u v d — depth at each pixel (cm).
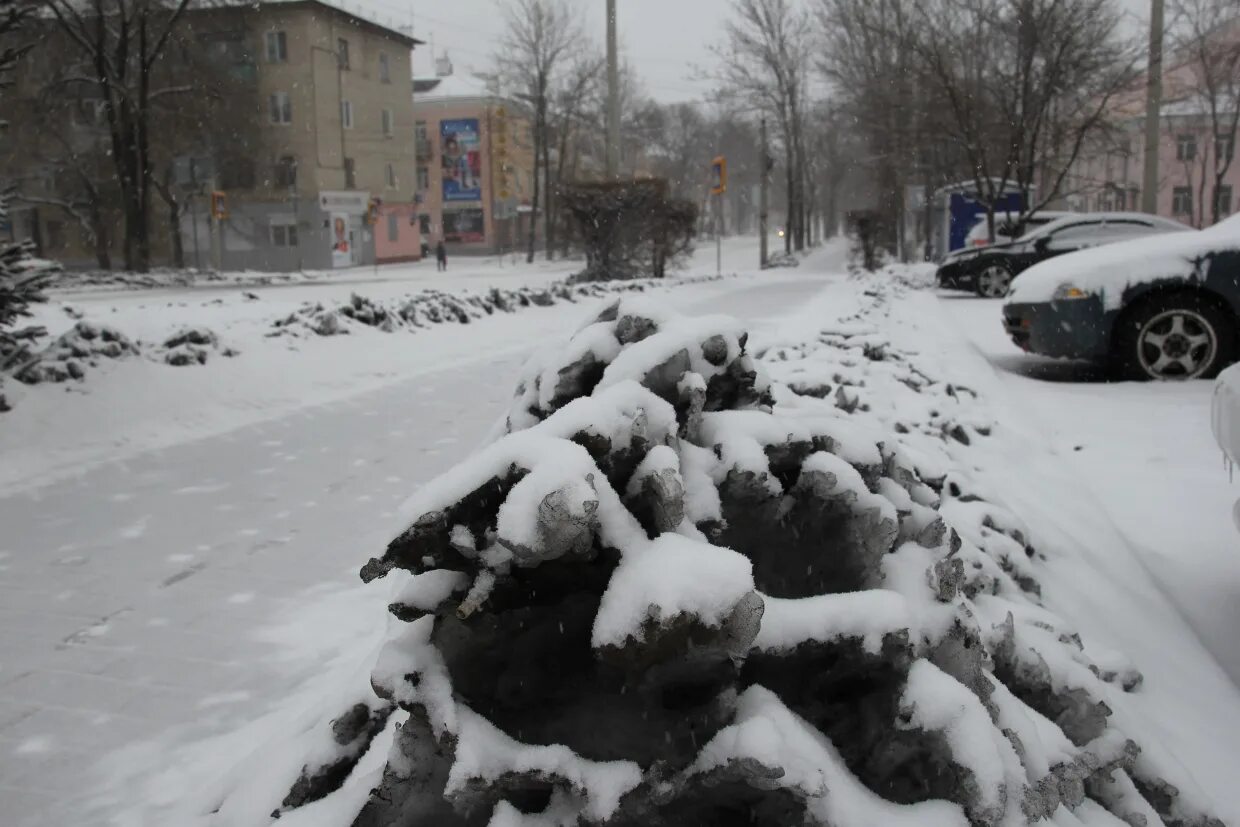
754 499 228
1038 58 2517
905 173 3647
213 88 4125
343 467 625
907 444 445
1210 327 815
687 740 183
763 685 197
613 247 2669
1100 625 347
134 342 877
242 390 827
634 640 170
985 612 284
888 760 191
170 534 491
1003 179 2308
